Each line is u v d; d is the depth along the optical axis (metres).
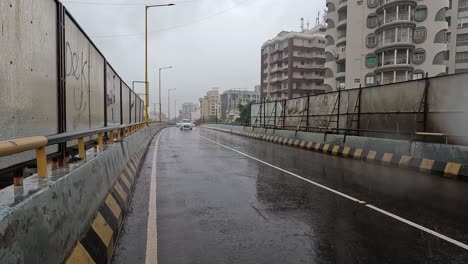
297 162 11.48
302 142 17.23
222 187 7.30
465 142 9.41
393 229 4.66
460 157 8.60
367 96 13.88
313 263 3.60
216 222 4.90
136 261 3.58
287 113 22.05
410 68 46.56
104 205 4.14
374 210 5.57
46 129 4.05
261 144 19.62
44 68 3.99
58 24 4.45
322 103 17.56
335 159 12.37
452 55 54.25
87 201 3.41
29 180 2.58
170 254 3.77
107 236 3.63
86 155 4.43
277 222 4.93
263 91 104.00
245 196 6.49
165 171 9.41
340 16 57.53
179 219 5.02
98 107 7.66
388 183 7.82
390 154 10.91
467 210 5.58
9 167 3.08
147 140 18.42
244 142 21.28
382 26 47.47
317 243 4.15
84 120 6.13
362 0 50.50
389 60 47.62
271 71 98.81
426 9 46.59
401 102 11.96
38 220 2.13
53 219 2.39
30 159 3.50
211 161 11.63
